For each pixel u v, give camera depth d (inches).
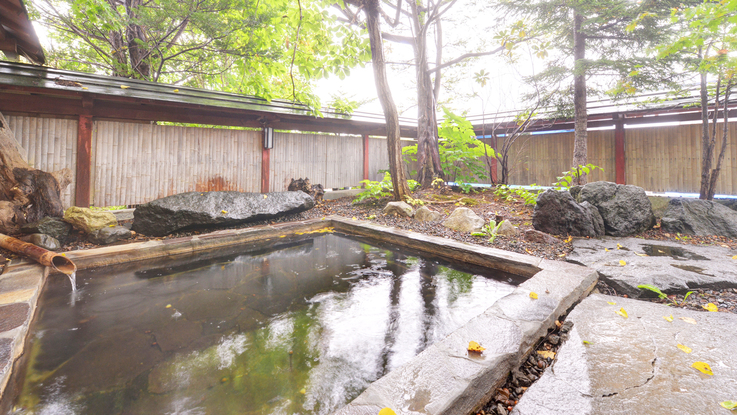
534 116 359.3
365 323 105.7
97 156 240.4
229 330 101.8
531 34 303.0
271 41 333.7
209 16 291.9
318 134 366.9
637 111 334.0
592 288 125.0
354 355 87.3
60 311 114.0
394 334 98.3
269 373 79.5
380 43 289.0
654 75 257.4
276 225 241.9
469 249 168.9
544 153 413.4
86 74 241.8
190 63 414.9
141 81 267.3
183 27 351.6
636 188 206.2
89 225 186.1
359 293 131.7
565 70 284.4
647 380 65.6
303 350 90.1
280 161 338.3
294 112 324.2
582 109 294.0
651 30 244.8
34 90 205.9
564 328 91.6
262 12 308.7
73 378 77.3
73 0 254.1
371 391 60.7
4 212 176.2
